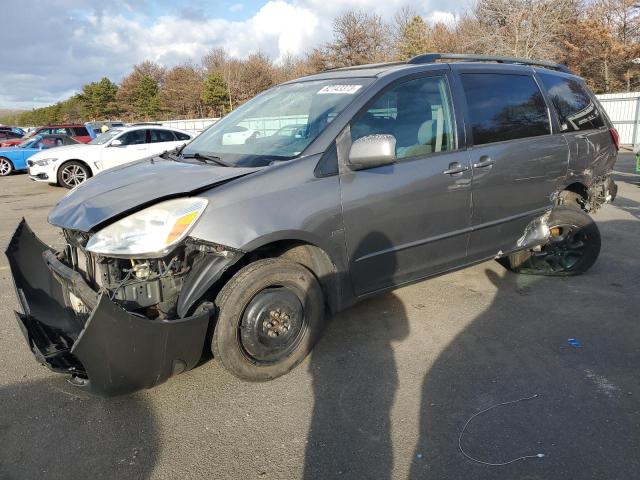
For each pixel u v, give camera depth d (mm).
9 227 8172
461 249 3982
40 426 2840
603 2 32500
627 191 9844
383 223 3449
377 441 2654
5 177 16516
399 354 3537
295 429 2771
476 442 2627
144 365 2684
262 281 3002
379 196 3389
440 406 2938
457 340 3721
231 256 2867
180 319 2764
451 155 3793
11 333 3996
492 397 3012
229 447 2646
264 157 3340
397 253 3590
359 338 3771
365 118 3441
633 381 3154
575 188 4910
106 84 71812
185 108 66938
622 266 5246
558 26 30766
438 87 3861
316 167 3193
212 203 2828
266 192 2996
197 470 2490
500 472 2416
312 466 2492
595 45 31656
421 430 2732
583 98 5023
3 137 25125
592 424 2746
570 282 4816
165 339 2703
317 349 3617
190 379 3275
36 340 2961
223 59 65750
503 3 28422
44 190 12922
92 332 2459
